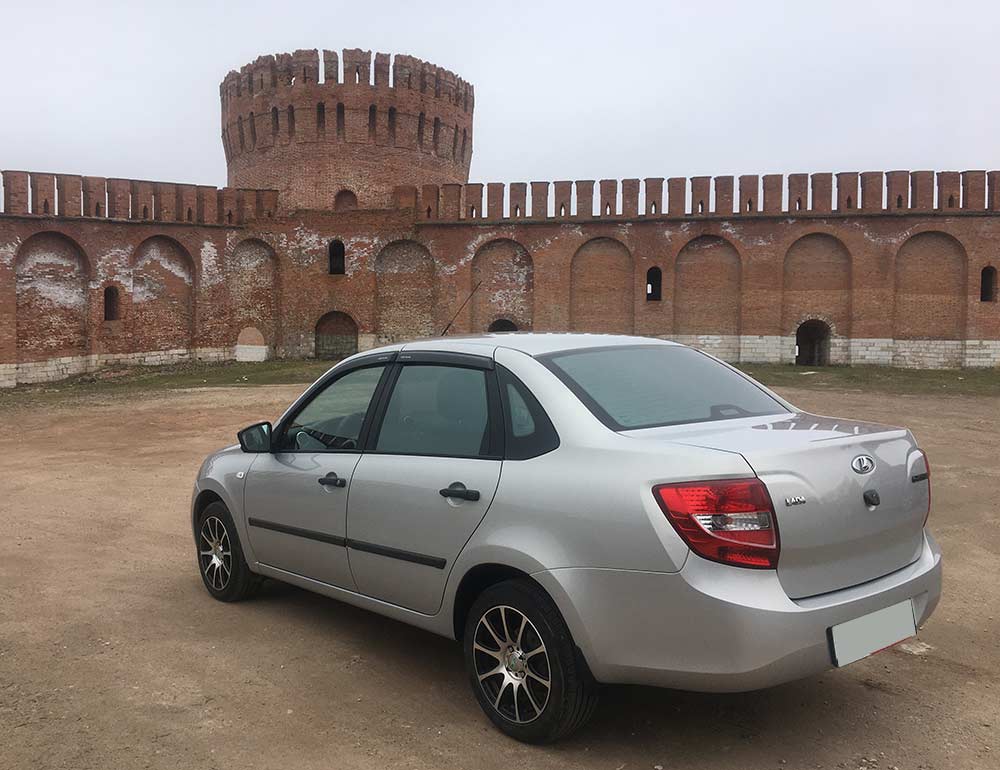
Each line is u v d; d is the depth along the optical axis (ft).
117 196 123.24
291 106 156.87
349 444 15.83
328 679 14.69
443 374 14.65
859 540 11.57
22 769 11.42
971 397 79.41
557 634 11.68
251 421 60.54
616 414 12.66
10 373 110.42
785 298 128.88
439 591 13.48
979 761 11.70
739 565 10.55
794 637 10.55
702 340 131.44
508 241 137.08
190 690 14.17
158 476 37.99
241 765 11.60
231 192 137.90
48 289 115.85
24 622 17.72
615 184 134.21
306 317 139.95
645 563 10.81
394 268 140.46
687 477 10.77
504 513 12.38
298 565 16.78
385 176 158.20
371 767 11.56
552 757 11.84
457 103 170.91
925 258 125.59
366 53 156.35
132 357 125.39
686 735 12.50
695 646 10.61
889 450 12.48
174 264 131.44
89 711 13.32
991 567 22.45
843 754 11.89
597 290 134.51
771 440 11.74
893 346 125.70
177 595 19.75
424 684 14.49
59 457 44.65
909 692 14.14
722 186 130.11
